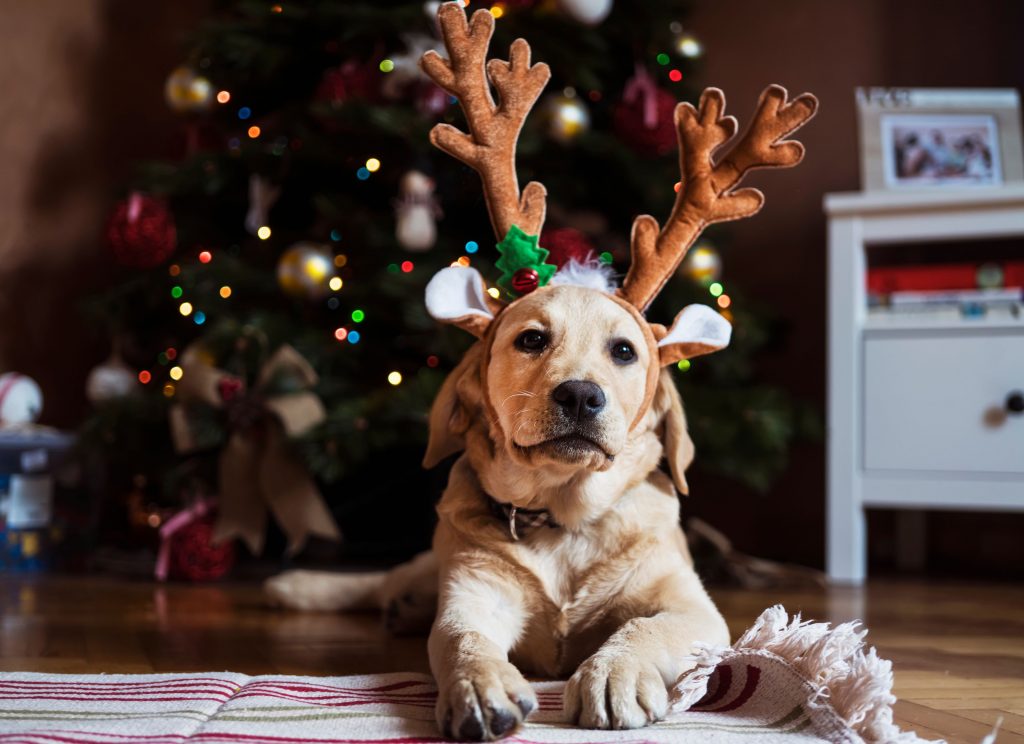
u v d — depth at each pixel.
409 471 3.12
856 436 2.81
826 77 3.52
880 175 3.04
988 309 2.83
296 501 2.66
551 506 1.31
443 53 2.72
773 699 1.07
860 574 2.79
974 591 2.54
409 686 1.20
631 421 1.31
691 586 1.32
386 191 3.03
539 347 1.28
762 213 3.53
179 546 2.65
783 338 3.26
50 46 3.53
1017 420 2.67
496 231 1.43
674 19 3.14
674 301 2.76
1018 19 3.39
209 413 2.65
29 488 2.89
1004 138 3.06
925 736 1.01
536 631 1.32
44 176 3.50
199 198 3.16
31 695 1.11
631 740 0.94
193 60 3.10
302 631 1.79
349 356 2.87
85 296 3.41
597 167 2.96
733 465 2.75
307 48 3.03
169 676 1.23
